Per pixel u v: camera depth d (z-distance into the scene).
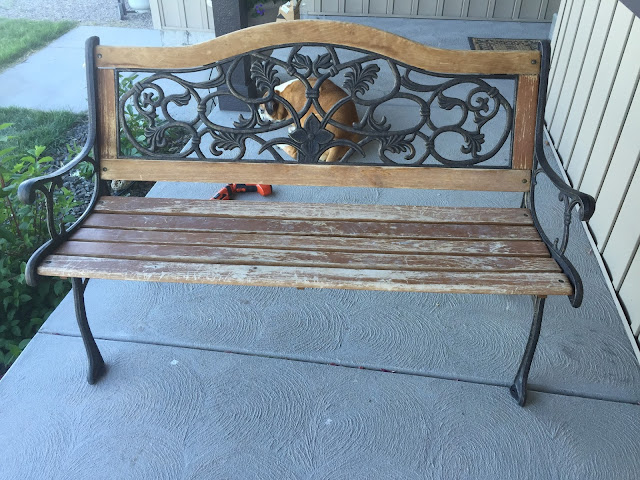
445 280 1.61
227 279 1.62
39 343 2.13
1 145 3.83
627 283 2.24
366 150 3.39
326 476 1.70
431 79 4.36
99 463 1.73
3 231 2.44
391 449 1.77
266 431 1.83
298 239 1.81
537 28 5.53
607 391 1.96
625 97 2.43
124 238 1.81
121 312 2.28
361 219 1.92
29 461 1.74
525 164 1.92
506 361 2.07
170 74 1.90
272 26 1.82
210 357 2.09
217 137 1.97
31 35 6.01
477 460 1.74
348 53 4.87
